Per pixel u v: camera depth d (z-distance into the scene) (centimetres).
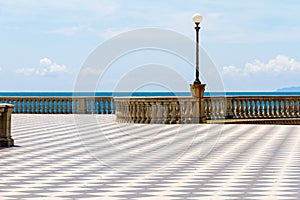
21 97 3341
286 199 802
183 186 911
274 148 1488
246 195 832
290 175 1026
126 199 802
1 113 1531
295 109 2733
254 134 1922
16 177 1006
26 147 1512
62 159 1262
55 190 875
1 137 1541
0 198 809
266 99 2673
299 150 1439
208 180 972
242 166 1150
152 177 1009
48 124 2417
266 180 970
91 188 894
